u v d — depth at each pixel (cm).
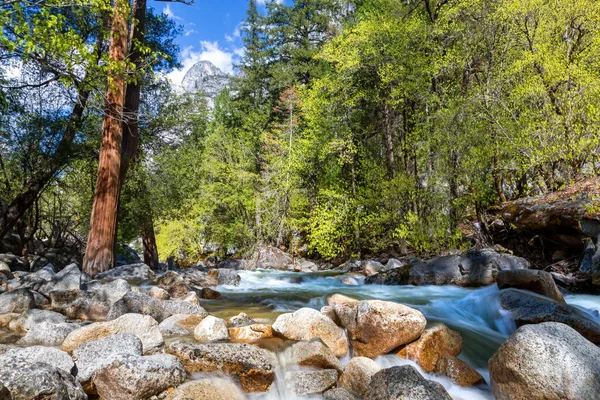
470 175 1272
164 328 486
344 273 1436
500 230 1342
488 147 1204
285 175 2241
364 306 461
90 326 428
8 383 273
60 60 627
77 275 691
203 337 460
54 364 331
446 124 1271
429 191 1405
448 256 1009
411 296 823
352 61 1680
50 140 1231
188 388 337
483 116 1195
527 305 564
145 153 1681
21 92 1112
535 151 1041
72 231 1761
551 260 1076
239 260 2162
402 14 1839
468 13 1392
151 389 326
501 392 348
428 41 1547
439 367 432
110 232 983
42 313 520
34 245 1606
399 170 1834
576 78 1005
